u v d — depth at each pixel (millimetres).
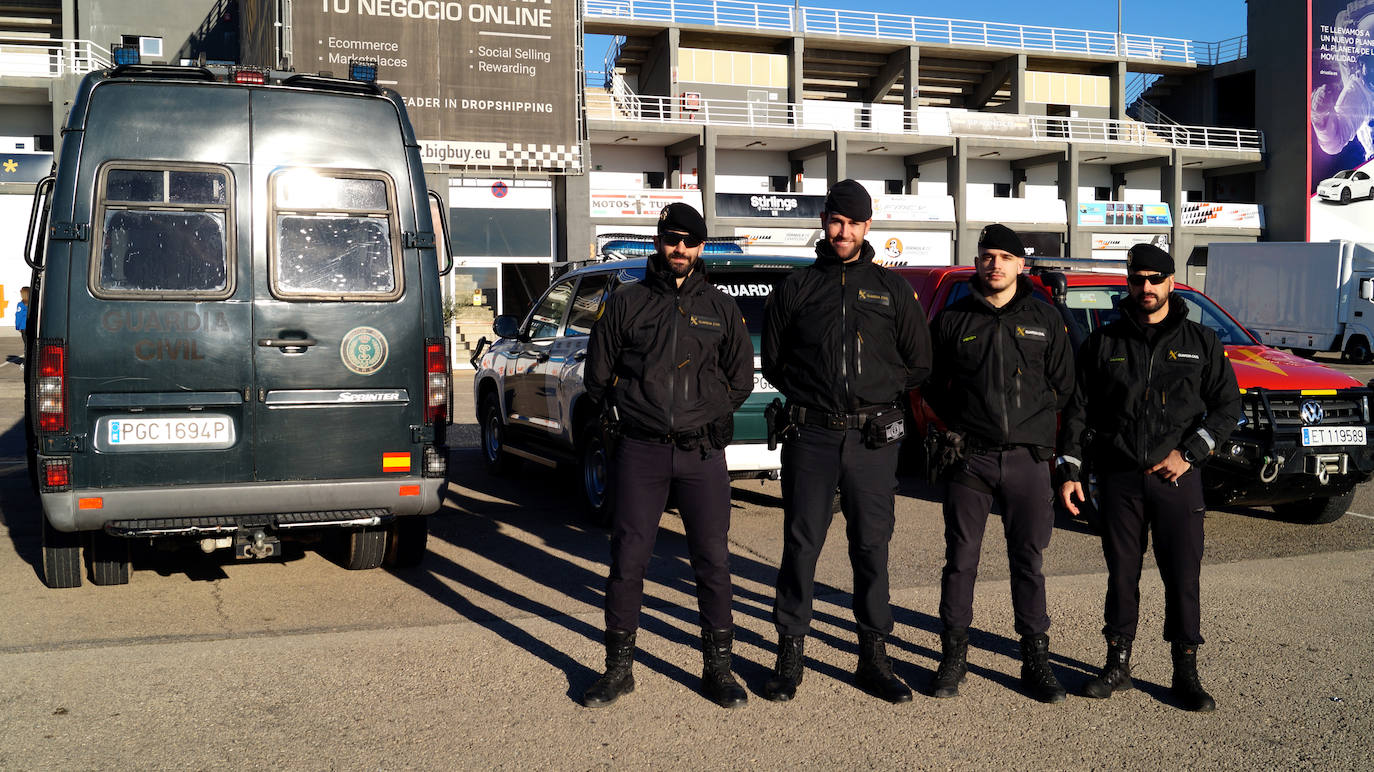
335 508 5438
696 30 39375
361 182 5512
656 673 4551
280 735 3859
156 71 5203
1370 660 4695
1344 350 24297
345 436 5457
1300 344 25172
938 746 3832
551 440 8461
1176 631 4238
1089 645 4922
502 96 25719
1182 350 4242
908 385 4359
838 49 42344
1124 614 4336
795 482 4305
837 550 6879
